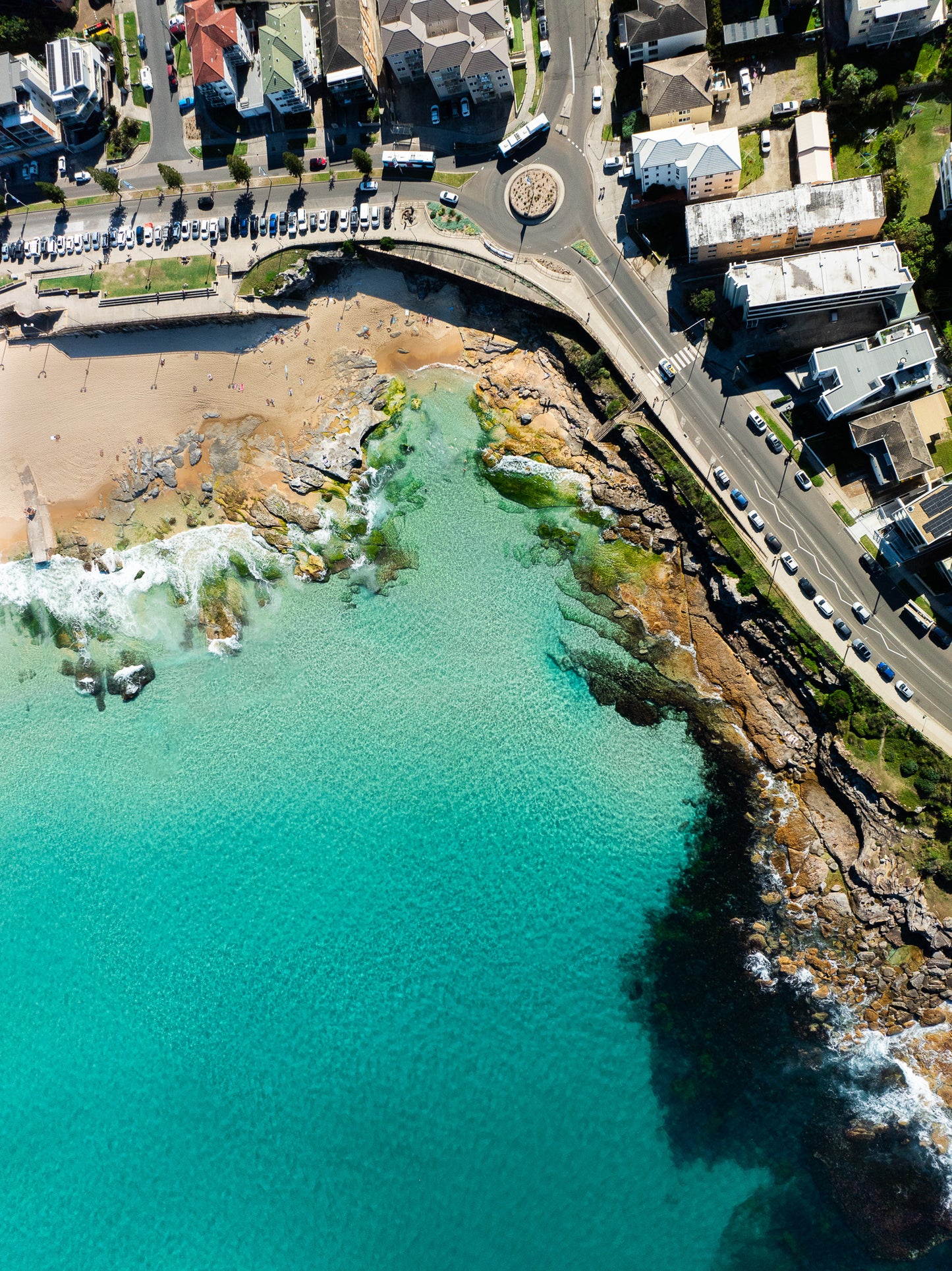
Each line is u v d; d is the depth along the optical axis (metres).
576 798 117.44
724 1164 110.44
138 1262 118.94
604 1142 112.94
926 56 107.94
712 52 111.88
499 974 117.50
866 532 108.50
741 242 107.62
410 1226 114.06
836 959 109.25
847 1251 106.31
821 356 104.75
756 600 111.25
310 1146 118.19
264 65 118.56
